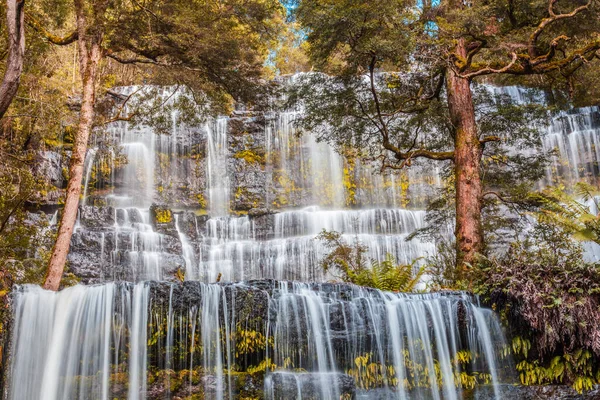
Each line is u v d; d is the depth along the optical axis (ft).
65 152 67.21
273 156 80.28
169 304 30.81
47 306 29.89
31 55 51.29
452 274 40.73
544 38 46.19
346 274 47.26
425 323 33.42
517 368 33.37
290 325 31.96
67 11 53.26
